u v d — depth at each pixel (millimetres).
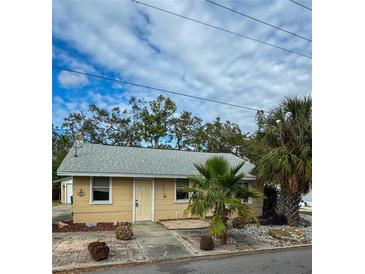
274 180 9914
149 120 26438
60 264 5633
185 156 14016
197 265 5805
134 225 10070
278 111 10508
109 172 10031
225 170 7453
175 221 10711
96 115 27062
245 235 8656
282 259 6309
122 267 5637
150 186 11070
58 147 26344
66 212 13891
